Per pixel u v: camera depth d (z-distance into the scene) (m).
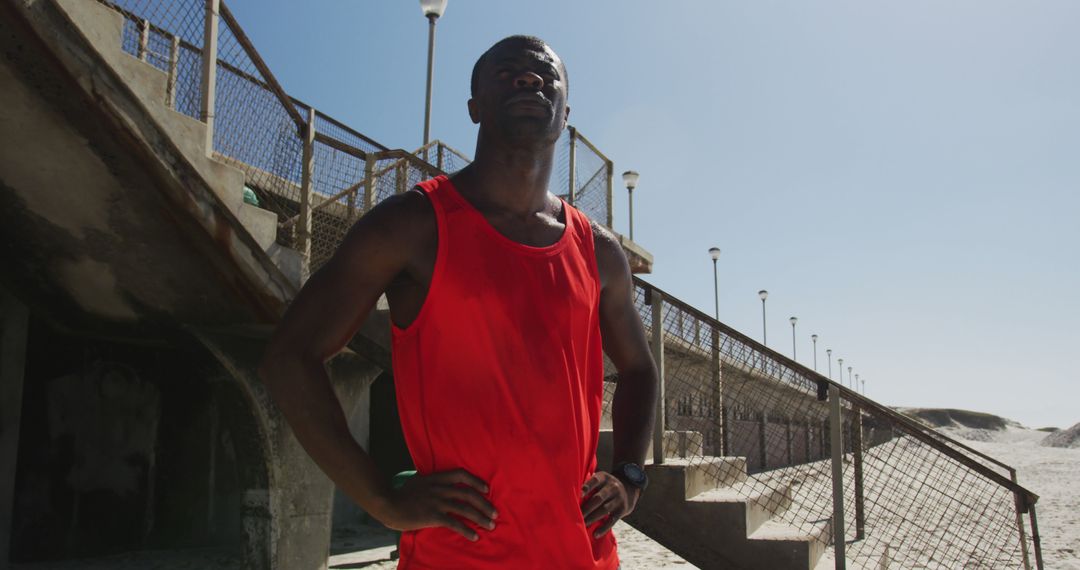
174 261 4.71
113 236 4.63
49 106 3.73
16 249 5.08
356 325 1.46
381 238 1.44
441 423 1.41
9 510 6.77
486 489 1.37
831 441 4.82
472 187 1.57
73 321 6.25
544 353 1.43
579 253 1.62
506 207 1.56
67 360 7.50
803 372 4.96
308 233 5.43
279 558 5.12
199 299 5.01
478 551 1.38
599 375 1.68
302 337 1.40
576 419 1.48
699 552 4.55
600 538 1.58
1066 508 14.02
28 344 7.12
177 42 4.73
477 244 1.45
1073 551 8.32
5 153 4.05
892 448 5.20
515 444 1.38
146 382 8.27
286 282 4.84
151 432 8.29
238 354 5.34
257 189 5.61
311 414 1.35
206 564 7.48
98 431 7.78
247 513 5.22
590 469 1.64
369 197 5.99
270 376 1.38
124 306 5.50
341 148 6.44
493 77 1.58
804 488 7.15
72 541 7.50
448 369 1.41
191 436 8.69
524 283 1.45
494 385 1.40
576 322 1.52
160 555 7.86
